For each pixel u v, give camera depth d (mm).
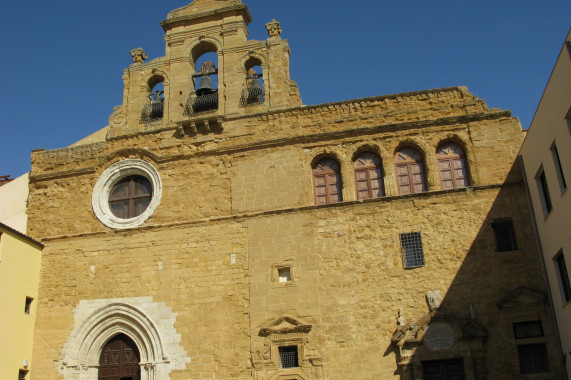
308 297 26625
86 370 27734
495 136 27922
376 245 26984
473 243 26375
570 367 22859
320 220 27766
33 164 32156
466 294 25656
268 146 29578
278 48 31641
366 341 25609
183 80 32125
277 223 28094
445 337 24922
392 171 28250
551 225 23531
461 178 27969
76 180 31297
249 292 27266
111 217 30125
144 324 27781
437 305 25562
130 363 27828
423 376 24766
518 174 27094
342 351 25609
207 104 31547
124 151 31016
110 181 30984
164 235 29047
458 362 24828
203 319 27297
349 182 28375
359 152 29062
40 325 28719
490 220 26625
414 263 26531
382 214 27422
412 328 25234
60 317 28703
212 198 29312
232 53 32031
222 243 28344
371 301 26156
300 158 29078
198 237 28672
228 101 31047
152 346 27375
